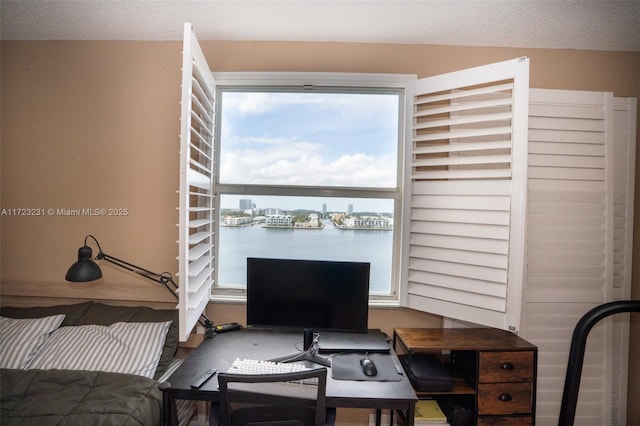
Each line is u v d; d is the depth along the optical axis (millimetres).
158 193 2012
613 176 1938
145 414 1220
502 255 1623
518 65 1574
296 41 2029
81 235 2010
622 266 1954
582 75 2018
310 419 1163
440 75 1822
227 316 2014
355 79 2010
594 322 1696
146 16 1795
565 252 1907
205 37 1998
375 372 1372
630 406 1957
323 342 1673
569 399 1729
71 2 1684
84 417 1155
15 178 2012
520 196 1565
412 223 1914
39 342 1605
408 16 1762
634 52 2027
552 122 1896
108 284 1983
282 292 1586
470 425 1591
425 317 2004
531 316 1907
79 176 2012
